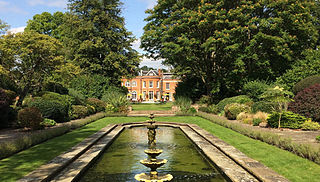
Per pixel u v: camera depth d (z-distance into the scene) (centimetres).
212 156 840
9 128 1393
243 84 2464
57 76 2764
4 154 755
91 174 705
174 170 746
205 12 2286
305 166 655
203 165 804
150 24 2728
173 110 2838
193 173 715
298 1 2248
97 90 2977
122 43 3666
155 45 2791
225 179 659
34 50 1880
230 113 1908
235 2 2422
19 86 2009
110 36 3491
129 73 3744
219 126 1630
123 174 705
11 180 546
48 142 1031
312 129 1245
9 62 1852
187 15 2334
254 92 2133
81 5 3541
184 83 3178
